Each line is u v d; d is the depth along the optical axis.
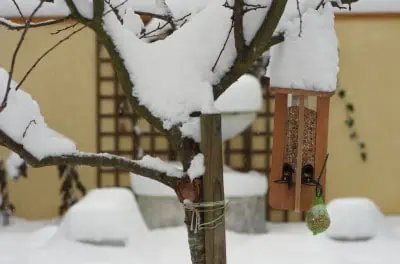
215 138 3.10
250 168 8.23
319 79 3.46
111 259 6.34
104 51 8.29
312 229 3.57
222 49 3.08
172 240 6.86
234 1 3.00
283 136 3.91
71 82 8.29
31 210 8.40
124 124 8.34
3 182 8.19
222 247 3.22
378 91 8.47
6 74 3.19
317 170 3.86
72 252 6.45
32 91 8.26
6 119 3.02
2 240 7.22
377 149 8.49
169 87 3.15
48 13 7.93
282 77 3.53
